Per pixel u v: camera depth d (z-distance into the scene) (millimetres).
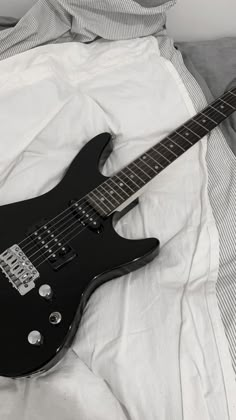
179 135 798
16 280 591
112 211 685
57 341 542
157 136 818
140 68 882
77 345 575
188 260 635
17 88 779
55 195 707
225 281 616
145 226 697
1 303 570
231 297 594
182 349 540
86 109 800
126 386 519
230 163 780
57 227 663
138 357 537
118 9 875
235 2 1061
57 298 581
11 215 671
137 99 827
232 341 551
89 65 879
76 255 631
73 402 534
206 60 1019
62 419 525
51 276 603
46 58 837
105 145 777
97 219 676
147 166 749
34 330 548
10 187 719
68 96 793
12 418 536
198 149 804
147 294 604
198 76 960
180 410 497
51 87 792
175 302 589
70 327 555
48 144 772
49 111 768
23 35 849
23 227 659
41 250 630
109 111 810
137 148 796
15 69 804
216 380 517
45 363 527
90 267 618
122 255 633
